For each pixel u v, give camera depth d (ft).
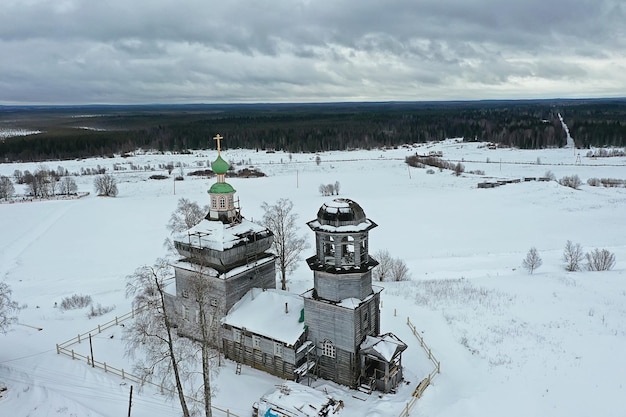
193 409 104.83
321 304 114.32
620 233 252.62
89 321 151.64
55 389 113.60
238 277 130.21
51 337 140.87
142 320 114.42
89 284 189.16
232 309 128.26
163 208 327.47
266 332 118.11
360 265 112.68
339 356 115.24
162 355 104.32
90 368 122.62
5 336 142.00
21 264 215.51
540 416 102.68
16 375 119.96
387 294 169.58
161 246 241.35
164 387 106.83
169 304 138.62
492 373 119.34
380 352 109.81
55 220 297.12
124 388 113.91
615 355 125.39
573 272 189.37
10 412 104.99
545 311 152.56
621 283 174.81
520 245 237.45
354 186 418.92
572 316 148.56
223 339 127.95
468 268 203.21
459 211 312.71
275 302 126.82
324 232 109.19
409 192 384.68
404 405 105.70
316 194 378.94
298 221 285.23
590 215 292.20
